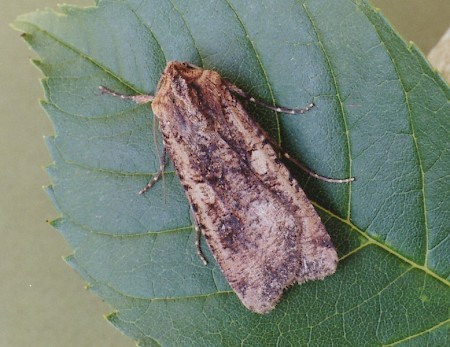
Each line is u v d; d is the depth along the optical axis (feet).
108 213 0.40
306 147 0.40
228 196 0.40
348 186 0.40
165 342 0.40
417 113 0.39
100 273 0.40
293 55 0.40
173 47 0.40
